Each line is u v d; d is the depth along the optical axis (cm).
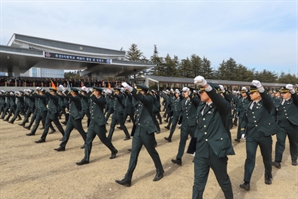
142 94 407
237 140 752
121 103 735
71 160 536
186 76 5553
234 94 1142
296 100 468
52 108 717
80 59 2980
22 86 2494
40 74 6450
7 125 1059
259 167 493
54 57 2705
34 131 825
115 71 4238
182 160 540
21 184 401
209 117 298
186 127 509
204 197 350
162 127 1030
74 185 395
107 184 398
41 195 358
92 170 468
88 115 872
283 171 468
